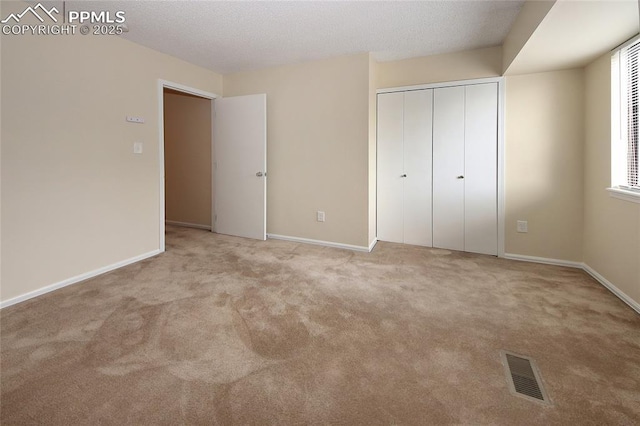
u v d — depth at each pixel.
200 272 2.83
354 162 3.53
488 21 2.67
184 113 4.79
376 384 1.38
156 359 1.56
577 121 2.94
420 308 2.12
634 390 1.33
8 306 2.15
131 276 2.73
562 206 3.05
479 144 3.33
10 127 2.18
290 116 3.85
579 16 1.92
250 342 1.71
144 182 3.21
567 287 2.49
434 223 3.61
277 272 2.84
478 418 1.19
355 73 3.45
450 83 3.38
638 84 2.26
